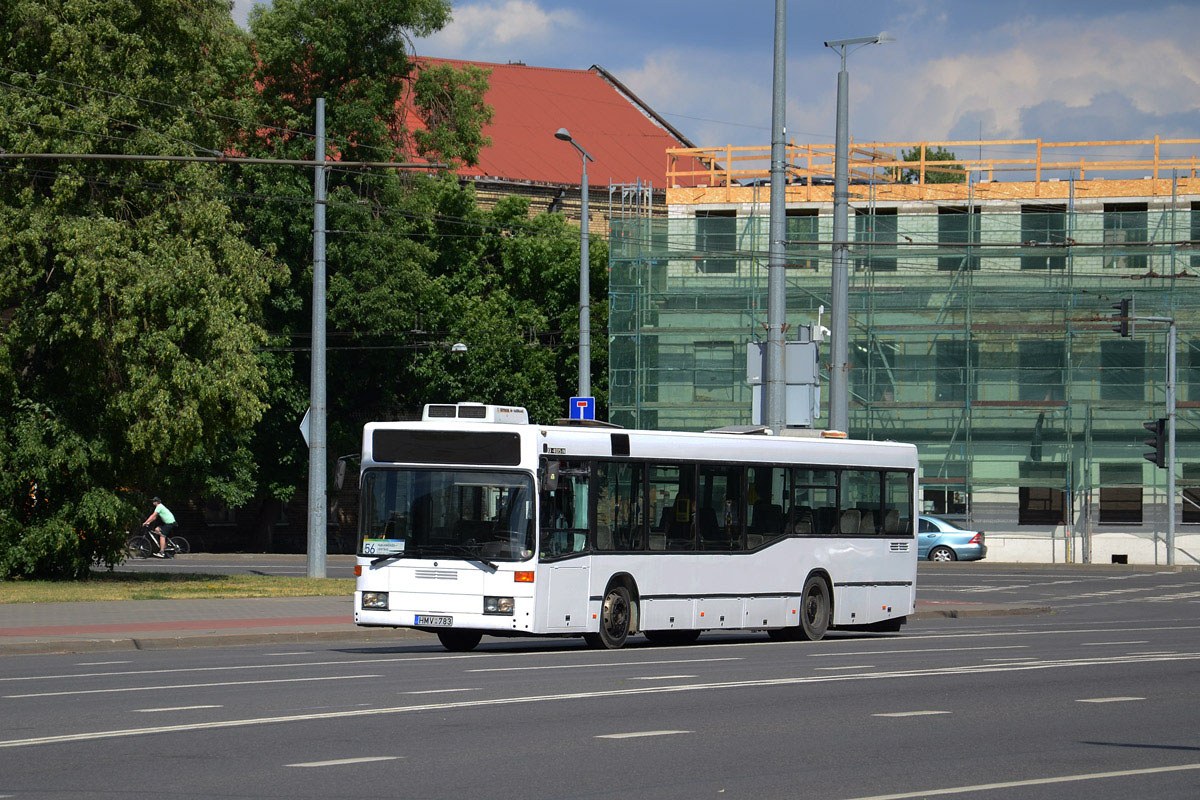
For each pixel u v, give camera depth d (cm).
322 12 6003
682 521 2398
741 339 6431
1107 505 6266
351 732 1253
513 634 2186
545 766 1089
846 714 1430
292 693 1556
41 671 1831
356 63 6062
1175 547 6050
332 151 5934
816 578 2625
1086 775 1082
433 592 2166
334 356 6272
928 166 6619
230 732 1245
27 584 3491
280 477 6309
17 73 3512
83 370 3541
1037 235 6369
